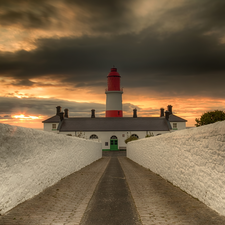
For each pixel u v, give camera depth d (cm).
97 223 456
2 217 451
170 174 886
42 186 696
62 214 491
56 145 856
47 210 510
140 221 465
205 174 557
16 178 526
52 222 442
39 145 676
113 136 5450
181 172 746
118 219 479
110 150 5388
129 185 835
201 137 586
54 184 812
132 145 2491
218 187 491
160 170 1071
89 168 1453
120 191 748
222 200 473
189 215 477
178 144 781
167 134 946
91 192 714
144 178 1008
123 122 5609
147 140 1450
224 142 470
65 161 998
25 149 576
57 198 618
